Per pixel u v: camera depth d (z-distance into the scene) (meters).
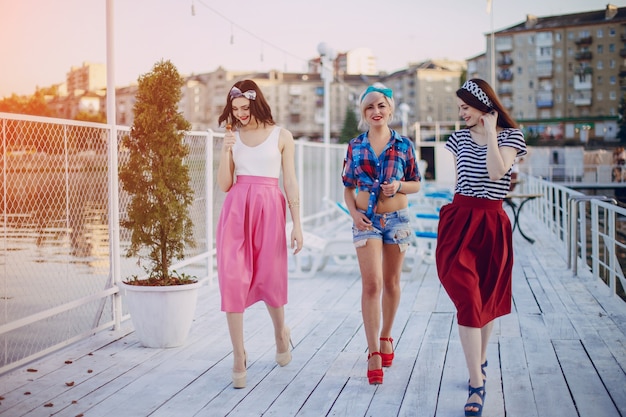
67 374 4.45
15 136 4.49
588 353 4.82
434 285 7.66
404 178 4.43
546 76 87.88
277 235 4.33
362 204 4.34
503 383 4.19
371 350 4.22
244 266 4.22
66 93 86.94
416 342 5.20
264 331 5.57
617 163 39.16
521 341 5.17
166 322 5.00
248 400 3.95
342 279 8.15
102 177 5.58
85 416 3.71
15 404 3.90
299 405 3.86
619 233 16.44
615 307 6.34
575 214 8.19
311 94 123.31
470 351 3.64
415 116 120.62
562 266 8.95
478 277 3.72
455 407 3.79
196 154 7.35
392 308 4.53
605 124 83.31
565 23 86.81
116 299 5.59
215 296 7.06
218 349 5.03
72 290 6.35
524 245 11.26
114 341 5.27
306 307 6.55
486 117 3.66
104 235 5.62
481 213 3.75
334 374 4.42
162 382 4.29
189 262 6.96
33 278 6.05
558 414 3.66
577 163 41.12
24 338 5.54
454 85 121.06
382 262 4.48
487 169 3.66
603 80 85.56
